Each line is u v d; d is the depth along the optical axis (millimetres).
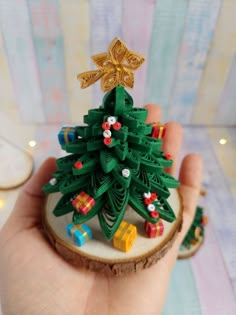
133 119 122
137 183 132
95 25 199
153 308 143
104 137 124
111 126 123
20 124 256
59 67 221
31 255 144
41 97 240
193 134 264
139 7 191
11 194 219
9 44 206
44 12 191
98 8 191
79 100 243
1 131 250
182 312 180
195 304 183
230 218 217
